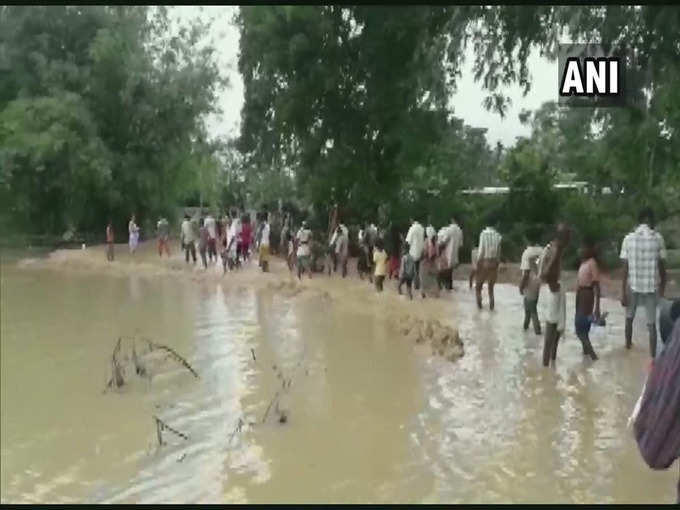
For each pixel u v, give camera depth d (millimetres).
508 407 9844
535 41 19000
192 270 27062
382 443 8586
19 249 37406
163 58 43594
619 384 10797
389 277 24375
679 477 7152
